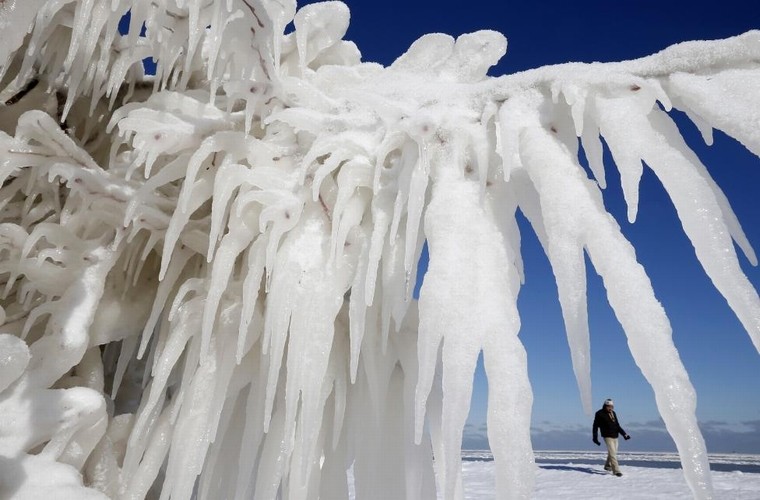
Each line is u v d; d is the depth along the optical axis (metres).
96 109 3.04
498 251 1.87
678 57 1.88
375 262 2.00
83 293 2.32
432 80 2.59
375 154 2.21
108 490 2.26
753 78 1.76
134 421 2.53
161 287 2.45
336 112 2.45
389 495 2.44
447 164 2.07
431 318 1.73
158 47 2.56
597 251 1.65
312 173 2.31
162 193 2.62
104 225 2.57
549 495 9.43
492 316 1.69
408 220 1.93
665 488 10.02
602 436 12.42
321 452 2.42
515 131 1.96
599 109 1.89
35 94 2.89
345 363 2.44
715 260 1.54
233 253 2.19
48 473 1.93
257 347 2.44
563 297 1.64
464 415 1.56
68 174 2.26
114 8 2.13
